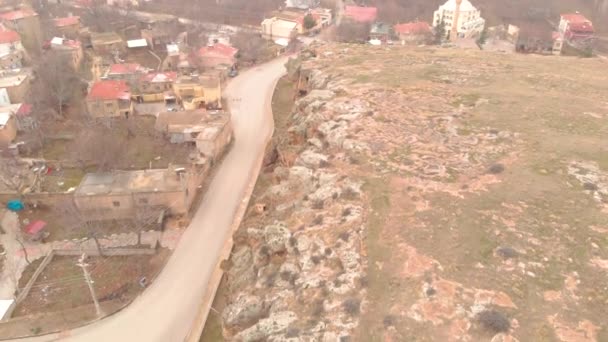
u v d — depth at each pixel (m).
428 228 32.12
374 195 36.00
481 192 35.22
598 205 33.06
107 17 131.25
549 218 32.03
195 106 84.62
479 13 137.38
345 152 41.88
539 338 24.31
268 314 30.59
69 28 118.31
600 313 25.44
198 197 60.16
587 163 37.56
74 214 53.50
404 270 29.23
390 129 44.69
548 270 28.11
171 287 46.62
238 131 77.31
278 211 39.94
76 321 42.84
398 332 25.69
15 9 119.94
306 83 71.25
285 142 53.88
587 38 127.06
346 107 49.50
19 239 53.16
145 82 88.25
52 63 86.06
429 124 45.53
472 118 46.31
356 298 28.22
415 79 57.69
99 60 104.19
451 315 26.09
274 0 157.75
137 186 55.09
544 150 39.78
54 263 50.59
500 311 25.83
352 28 126.19
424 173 38.00
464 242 30.62
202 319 41.91
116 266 49.66
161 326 42.16
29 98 81.00
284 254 34.97
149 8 148.25
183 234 53.84
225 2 151.00
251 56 110.81
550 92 53.38
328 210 36.09
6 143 69.88
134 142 73.25
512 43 124.88
